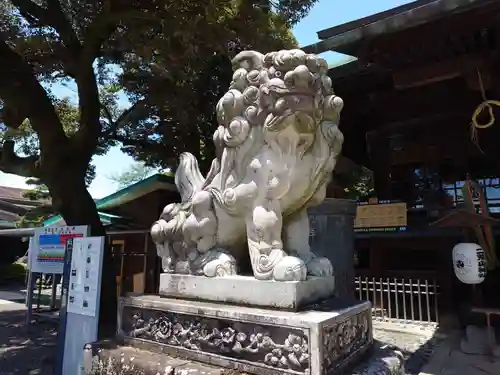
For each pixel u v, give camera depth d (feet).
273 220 7.11
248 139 7.40
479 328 15.80
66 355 12.12
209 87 27.17
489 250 17.06
